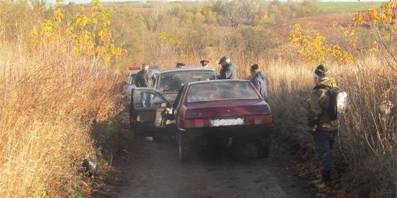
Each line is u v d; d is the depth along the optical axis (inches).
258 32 1343.5
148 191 349.1
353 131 320.5
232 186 354.9
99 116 485.7
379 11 478.3
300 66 741.9
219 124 418.3
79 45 641.0
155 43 1567.4
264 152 432.8
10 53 406.6
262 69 826.2
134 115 535.8
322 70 332.8
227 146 452.4
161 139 543.5
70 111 402.0
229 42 1282.0
